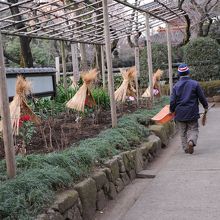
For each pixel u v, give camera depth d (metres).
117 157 4.78
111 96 5.99
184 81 6.21
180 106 6.20
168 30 10.62
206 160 5.76
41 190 3.16
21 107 4.61
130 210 4.02
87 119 7.29
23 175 3.37
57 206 3.13
